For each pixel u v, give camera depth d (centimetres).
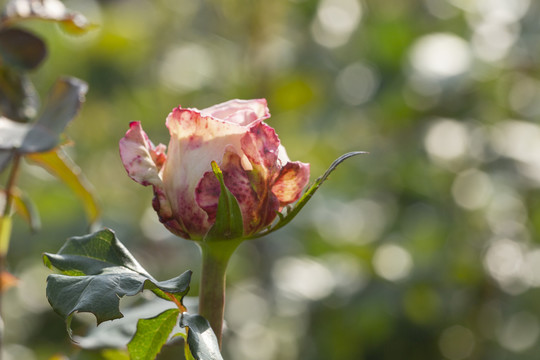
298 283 125
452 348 127
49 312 136
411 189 137
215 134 56
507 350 126
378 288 125
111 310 54
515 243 132
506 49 139
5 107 67
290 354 121
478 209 133
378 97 139
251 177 56
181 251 131
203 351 55
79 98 63
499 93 139
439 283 127
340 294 124
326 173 56
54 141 62
